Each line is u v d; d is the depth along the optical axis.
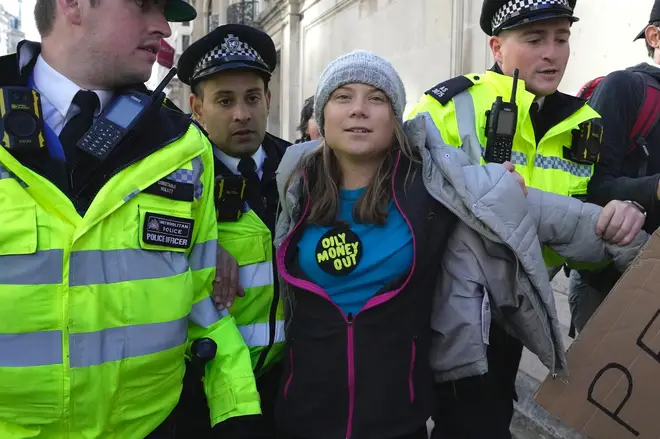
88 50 1.27
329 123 1.51
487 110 1.86
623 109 1.92
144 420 1.31
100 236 1.22
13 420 1.18
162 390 1.33
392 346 1.45
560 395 1.54
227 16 13.73
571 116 1.88
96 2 1.25
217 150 1.97
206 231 1.50
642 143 1.92
